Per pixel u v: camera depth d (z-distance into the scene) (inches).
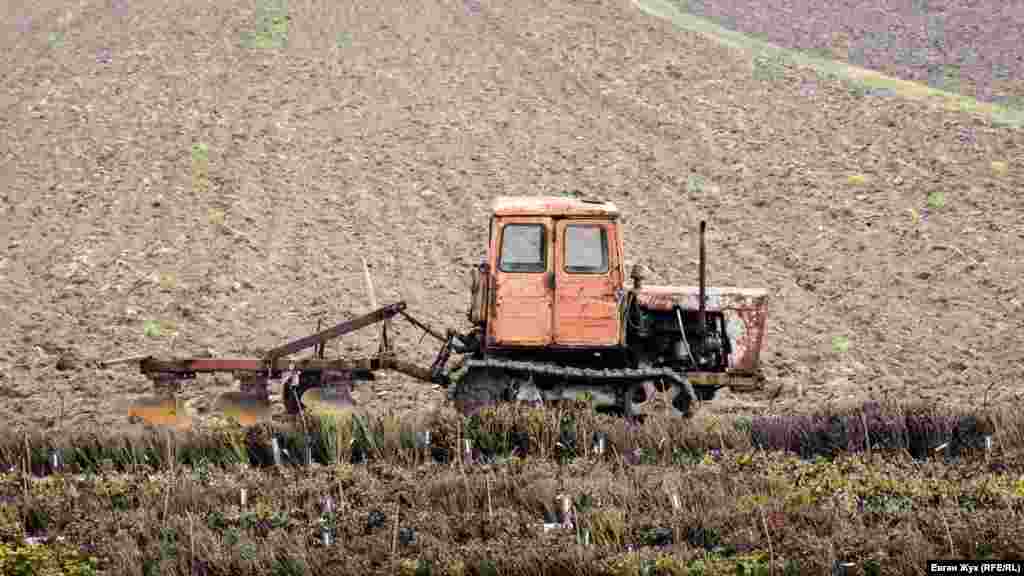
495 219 1865.2
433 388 2230.6
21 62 5561.0
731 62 5565.9
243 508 1455.5
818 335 2583.7
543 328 1856.5
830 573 1235.9
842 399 2108.8
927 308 2743.6
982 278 2923.2
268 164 4121.6
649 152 4247.0
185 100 4877.0
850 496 1450.5
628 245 3307.1
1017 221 3361.2
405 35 6018.7
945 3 7741.1
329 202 3745.1
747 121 4616.1
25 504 1492.4
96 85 5108.3
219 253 3253.0
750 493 1476.4
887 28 6904.5
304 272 3088.1
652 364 1925.4
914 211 3499.0
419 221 3548.2
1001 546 1279.5
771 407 2078.0
